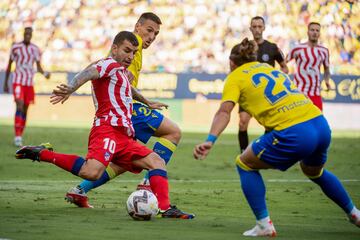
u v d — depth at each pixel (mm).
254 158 14383
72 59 71438
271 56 35094
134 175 29328
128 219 16688
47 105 66000
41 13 73312
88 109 65938
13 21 73125
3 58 70688
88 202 20109
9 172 28922
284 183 27312
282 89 14453
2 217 16453
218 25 71375
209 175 29953
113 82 17125
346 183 27875
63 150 38875
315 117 14438
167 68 69750
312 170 15211
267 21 70500
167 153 18750
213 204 20609
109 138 17078
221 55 70125
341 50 68875
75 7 73312
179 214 17188
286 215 18516
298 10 70562
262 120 14461
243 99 14594
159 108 18922
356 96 62281
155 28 19109
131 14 73000
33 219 16234
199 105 63125
